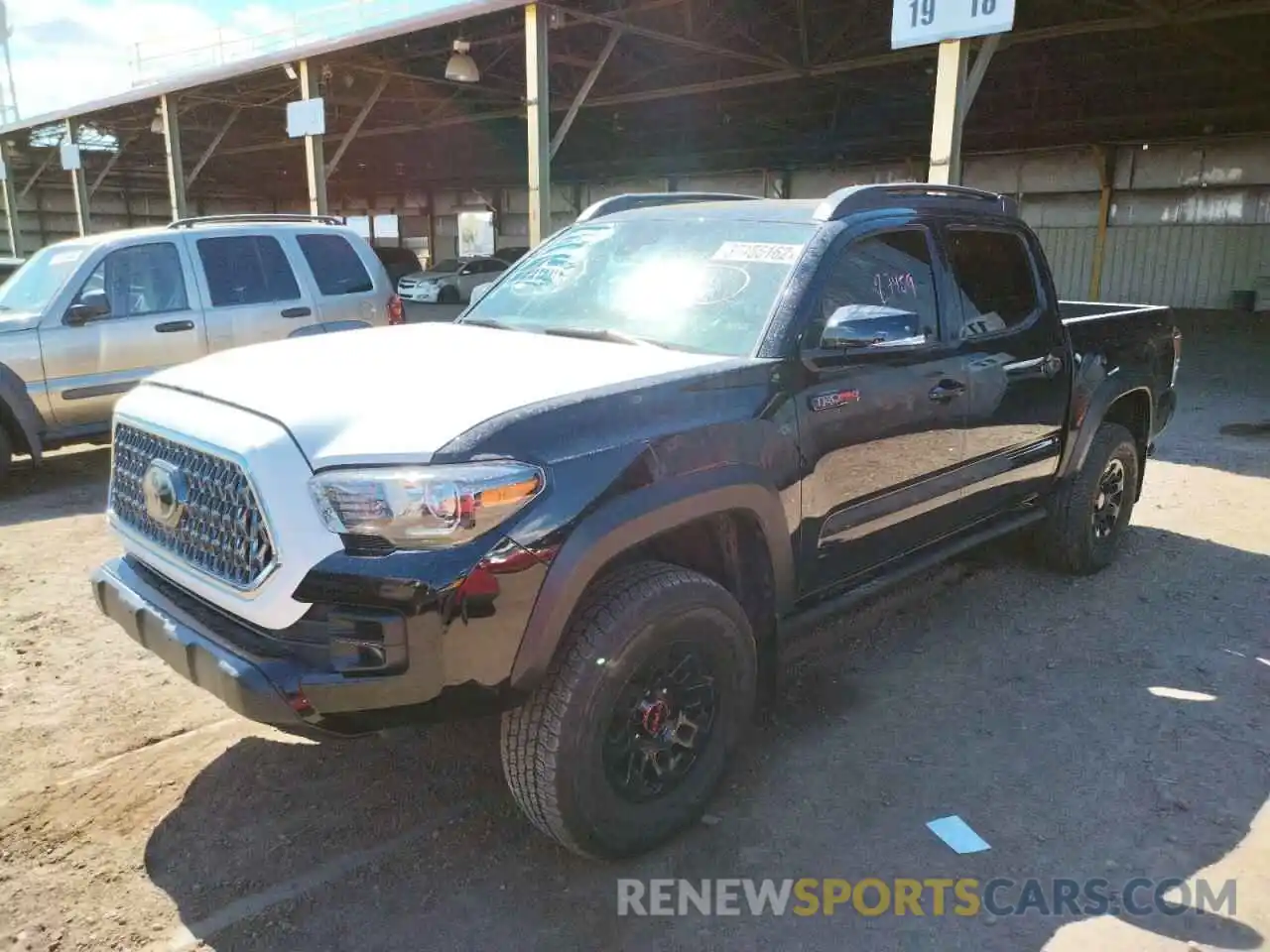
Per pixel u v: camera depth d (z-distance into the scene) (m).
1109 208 25.06
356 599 2.33
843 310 3.06
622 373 2.83
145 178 36.28
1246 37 15.25
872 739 3.52
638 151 28.97
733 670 2.96
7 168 25.09
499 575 2.35
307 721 2.34
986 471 4.16
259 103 20.81
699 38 15.52
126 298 7.30
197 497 2.67
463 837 2.92
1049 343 4.50
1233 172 23.11
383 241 42.75
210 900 2.62
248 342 7.84
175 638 2.58
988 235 4.26
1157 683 3.97
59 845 2.85
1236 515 6.45
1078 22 13.61
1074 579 5.16
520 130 26.61
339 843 2.88
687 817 2.89
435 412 2.50
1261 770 3.31
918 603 4.83
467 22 14.59
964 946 2.47
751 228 3.62
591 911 2.60
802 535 3.20
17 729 3.52
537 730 2.55
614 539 2.54
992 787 3.20
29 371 6.84
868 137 24.39
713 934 2.52
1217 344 17.19
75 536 5.91
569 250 4.10
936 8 7.99
